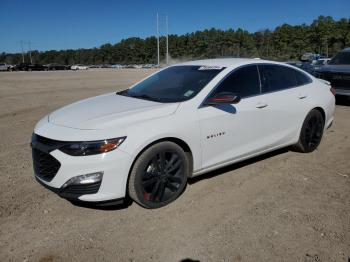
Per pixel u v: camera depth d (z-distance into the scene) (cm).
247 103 474
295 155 581
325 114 598
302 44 10906
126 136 370
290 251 329
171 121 401
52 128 392
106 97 504
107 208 407
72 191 363
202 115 426
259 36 12031
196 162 430
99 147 359
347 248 333
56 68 7319
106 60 15138
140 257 324
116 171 365
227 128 451
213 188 457
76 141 360
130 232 362
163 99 450
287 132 540
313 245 338
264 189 455
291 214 393
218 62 507
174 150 405
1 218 388
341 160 562
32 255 328
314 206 411
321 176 497
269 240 346
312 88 580
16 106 1085
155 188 398
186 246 338
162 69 561
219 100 423
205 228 367
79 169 358
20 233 361
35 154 396
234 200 426
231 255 324
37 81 2217
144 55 14275
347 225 371
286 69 552
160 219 385
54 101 1203
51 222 380
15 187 461
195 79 470
